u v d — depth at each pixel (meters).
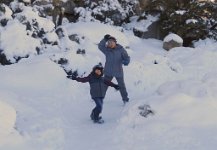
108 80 6.93
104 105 7.58
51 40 10.39
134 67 9.47
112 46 7.40
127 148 5.04
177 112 5.70
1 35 9.71
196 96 6.04
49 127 5.82
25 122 5.85
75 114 7.00
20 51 9.52
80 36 11.23
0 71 8.39
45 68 8.61
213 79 6.65
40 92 7.78
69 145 5.33
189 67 10.44
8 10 10.31
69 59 9.19
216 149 4.73
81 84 8.49
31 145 5.12
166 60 10.22
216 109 5.75
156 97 6.06
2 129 5.15
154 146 5.01
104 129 6.04
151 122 5.62
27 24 10.29
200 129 5.38
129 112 5.95
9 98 6.59
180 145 4.96
